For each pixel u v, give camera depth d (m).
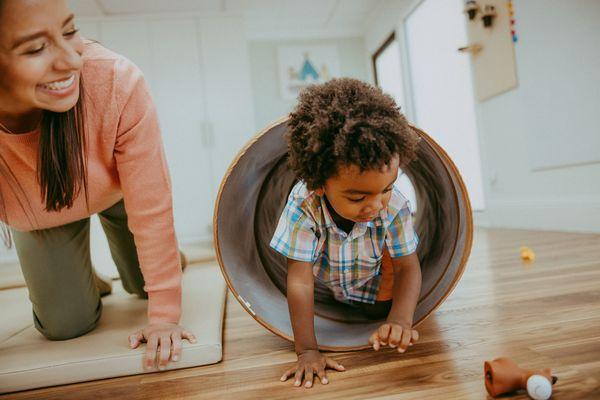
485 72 2.65
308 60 4.49
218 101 3.70
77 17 3.54
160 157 0.89
